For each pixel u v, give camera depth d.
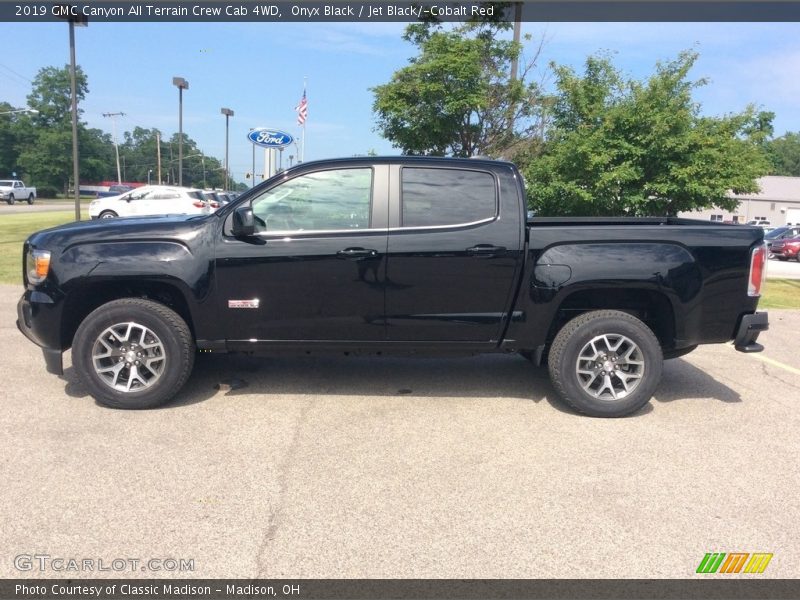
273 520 3.25
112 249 4.69
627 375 4.80
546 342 5.05
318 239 4.71
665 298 4.79
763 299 11.69
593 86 12.28
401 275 4.72
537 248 4.72
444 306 4.79
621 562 2.94
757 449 4.26
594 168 11.52
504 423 4.67
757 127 12.99
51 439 4.18
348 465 3.90
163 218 5.16
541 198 12.29
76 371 4.70
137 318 4.65
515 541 3.10
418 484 3.67
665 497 3.56
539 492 3.59
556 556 2.98
